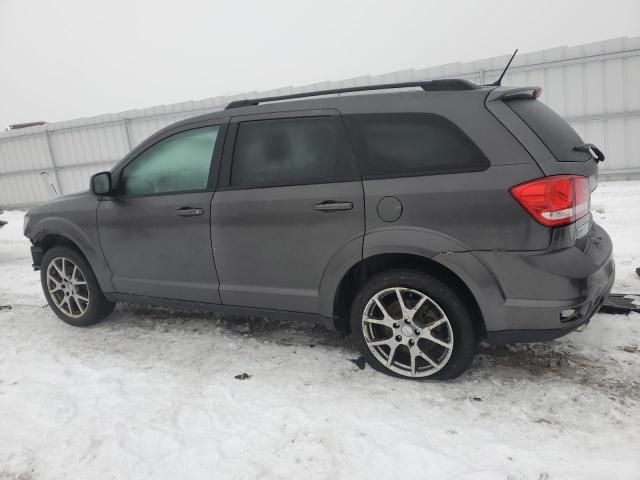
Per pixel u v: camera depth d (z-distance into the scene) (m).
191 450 2.51
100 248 3.93
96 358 3.65
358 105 2.96
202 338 3.88
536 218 2.47
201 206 3.37
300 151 3.08
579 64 9.56
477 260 2.62
